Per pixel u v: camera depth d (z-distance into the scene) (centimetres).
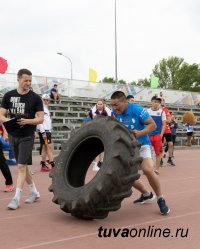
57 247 444
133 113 591
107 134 561
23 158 643
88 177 1019
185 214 602
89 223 547
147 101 2825
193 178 1015
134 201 679
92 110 1089
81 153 628
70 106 2362
